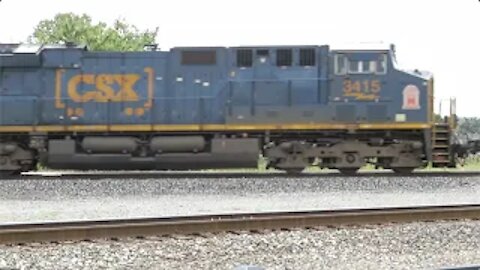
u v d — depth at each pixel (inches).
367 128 760.3
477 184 662.5
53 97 766.5
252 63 764.6
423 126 759.1
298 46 762.2
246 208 504.7
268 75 762.2
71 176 725.9
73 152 757.9
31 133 762.2
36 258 320.5
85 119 766.5
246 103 761.0
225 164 765.3
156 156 761.0
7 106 764.6
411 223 432.8
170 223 386.3
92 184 631.8
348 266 319.0
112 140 761.6
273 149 764.6
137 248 345.1
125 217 445.4
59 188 608.1
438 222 438.6
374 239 385.4
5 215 467.2
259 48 762.8
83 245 348.8
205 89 764.6
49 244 349.7
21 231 354.9
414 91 762.2
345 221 426.3
